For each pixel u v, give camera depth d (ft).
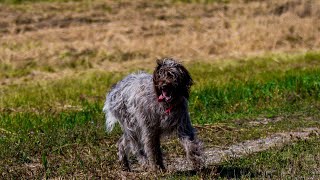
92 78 78.69
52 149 43.11
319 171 36.32
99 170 37.81
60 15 112.37
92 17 111.55
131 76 37.65
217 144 44.78
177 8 119.14
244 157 39.93
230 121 52.49
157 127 35.63
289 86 63.98
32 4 119.85
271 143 44.68
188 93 34.76
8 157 41.50
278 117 54.29
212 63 86.74
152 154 36.06
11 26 104.68
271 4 118.83
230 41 98.68
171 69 33.83
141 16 113.39
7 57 87.76
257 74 76.48
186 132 35.40
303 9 114.83
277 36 101.91
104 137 46.14
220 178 34.63
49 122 51.49
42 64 86.58
